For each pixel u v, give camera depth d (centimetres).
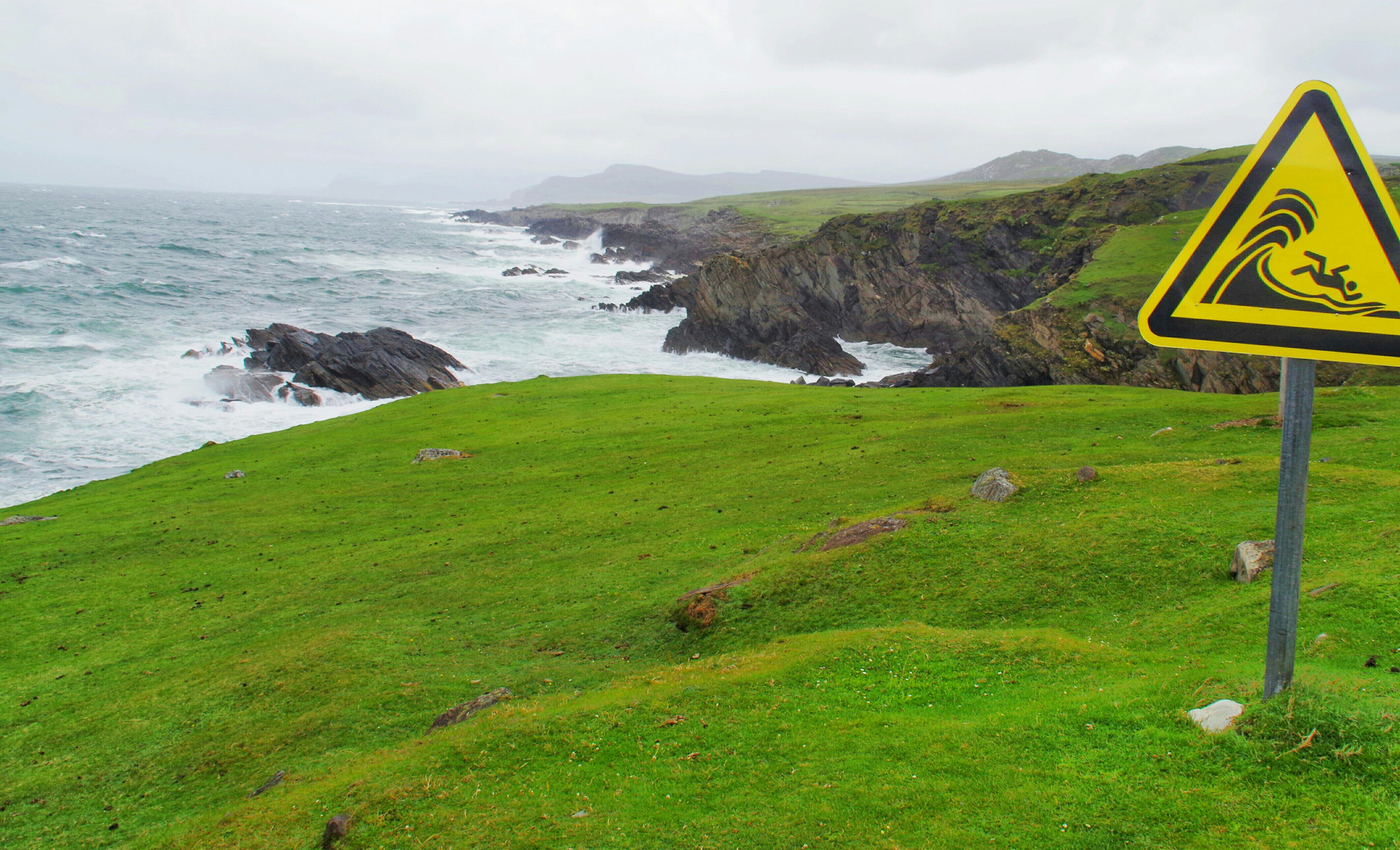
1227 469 2697
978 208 13900
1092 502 2636
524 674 2411
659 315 14725
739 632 2427
